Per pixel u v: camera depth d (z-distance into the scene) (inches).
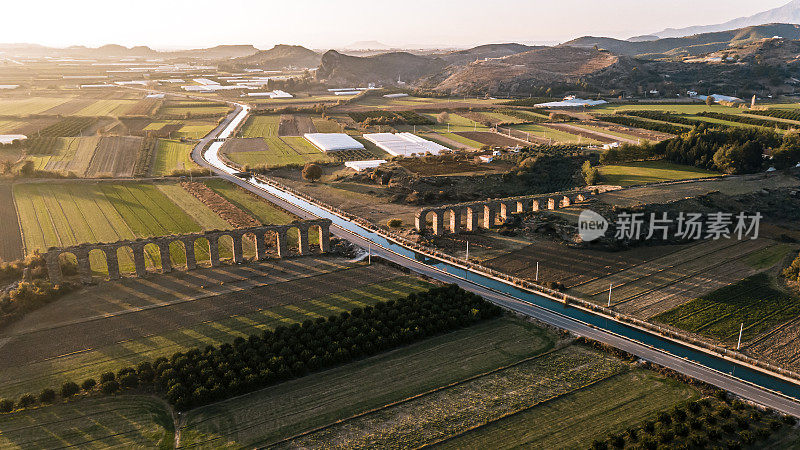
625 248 4180.6
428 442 2128.4
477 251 4148.6
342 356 2662.4
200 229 4559.5
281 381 2522.1
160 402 2357.3
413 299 3238.2
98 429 2183.8
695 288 3516.2
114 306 3164.4
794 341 2886.3
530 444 2123.5
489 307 3149.6
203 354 2635.3
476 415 2289.6
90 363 2605.8
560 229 4429.1
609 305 3282.5
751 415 2260.1
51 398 2333.9
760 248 4185.5
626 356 2726.4
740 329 3014.3
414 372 2600.9
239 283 3513.8
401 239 4382.4
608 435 2132.1
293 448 2087.8
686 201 4894.2
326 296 3358.8
